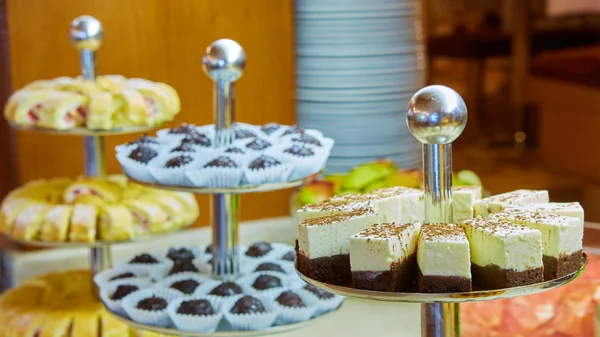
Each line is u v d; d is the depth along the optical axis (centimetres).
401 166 203
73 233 163
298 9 199
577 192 367
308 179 148
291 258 157
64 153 206
